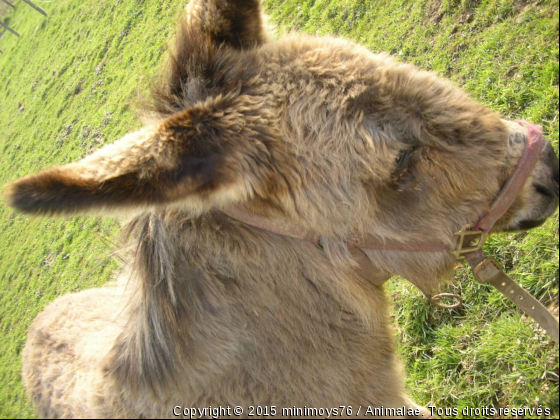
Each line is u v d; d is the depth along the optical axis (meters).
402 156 0.81
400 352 1.21
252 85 0.84
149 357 0.90
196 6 0.93
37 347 1.16
